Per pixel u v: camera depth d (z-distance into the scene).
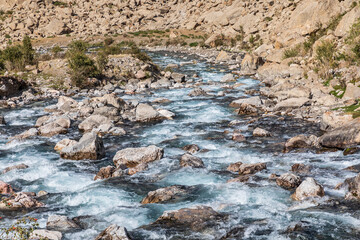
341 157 15.12
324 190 11.87
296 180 12.49
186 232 9.63
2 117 24.27
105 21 130.12
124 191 12.97
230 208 10.96
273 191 12.11
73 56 37.91
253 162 15.48
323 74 31.06
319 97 25.72
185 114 25.56
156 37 111.19
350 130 15.84
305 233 9.19
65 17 135.00
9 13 146.75
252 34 88.44
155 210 11.26
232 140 18.94
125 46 99.75
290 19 63.34
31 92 33.66
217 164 15.54
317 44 38.91
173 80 40.69
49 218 10.60
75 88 35.59
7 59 42.19
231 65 53.28
